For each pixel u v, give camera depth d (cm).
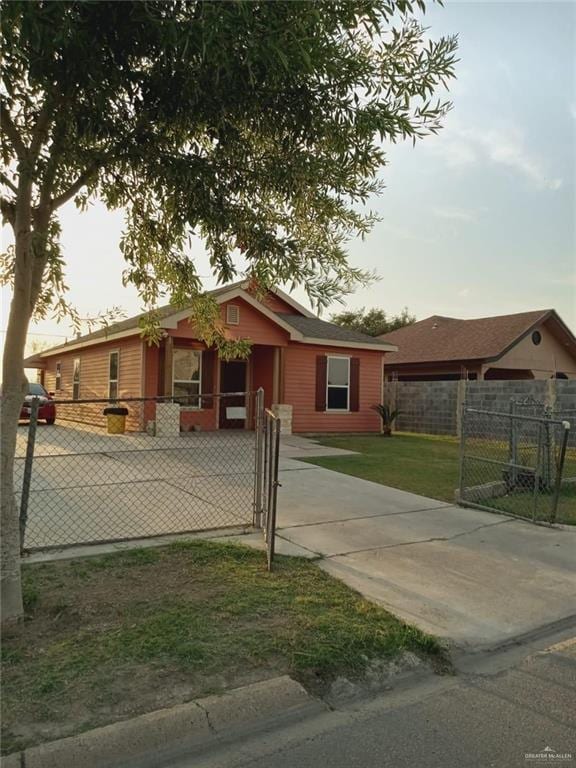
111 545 556
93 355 1934
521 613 448
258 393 645
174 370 1659
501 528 701
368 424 1923
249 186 438
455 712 314
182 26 303
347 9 359
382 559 556
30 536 576
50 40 297
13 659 329
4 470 367
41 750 255
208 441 1334
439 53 419
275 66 336
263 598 431
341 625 390
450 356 2344
